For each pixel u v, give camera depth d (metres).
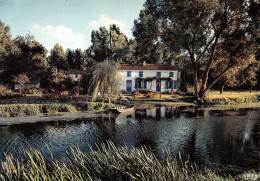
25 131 13.16
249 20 22.95
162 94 36.91
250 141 10.73
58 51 59.09
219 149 9.49
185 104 27.09
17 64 44.47
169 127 14.29
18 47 50.03
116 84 23.25
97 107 22.03
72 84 39.09
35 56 49.53
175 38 26.88
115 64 23.61
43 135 12.17
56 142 10.73
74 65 59.72
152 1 26.03
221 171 7.01
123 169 3.43
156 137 11.67
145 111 21.75
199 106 25.59
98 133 12.65
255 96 30.53
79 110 21.23
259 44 23.02
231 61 26.52
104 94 24.38
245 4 22.42
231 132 12.77
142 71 38.75
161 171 3.49
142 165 3.55
